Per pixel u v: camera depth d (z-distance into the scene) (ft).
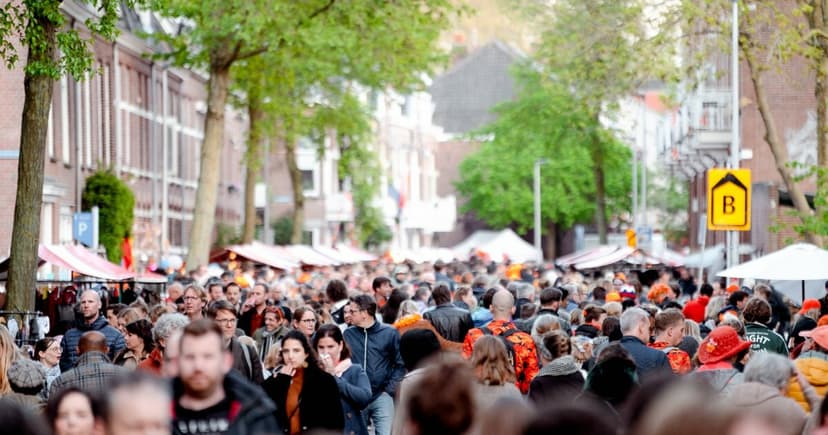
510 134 321.52
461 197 492.54
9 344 49.39
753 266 100.89
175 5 159.53
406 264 218.18
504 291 63.62
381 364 65.26
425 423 26.16
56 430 34.45
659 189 424.87
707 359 49.70
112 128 211.20
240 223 336.29
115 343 70.03
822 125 143.64
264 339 78.64
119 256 195.31
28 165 96.78
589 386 41.34
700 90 204.95
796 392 43.55
